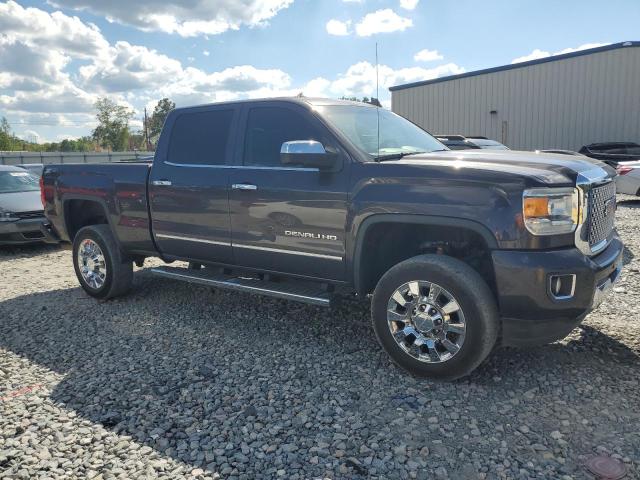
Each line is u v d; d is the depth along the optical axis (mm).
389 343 3799
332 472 2752
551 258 3256
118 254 5762
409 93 25656
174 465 2855
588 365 3834
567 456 2809
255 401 3521
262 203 4391
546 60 21031
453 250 3959
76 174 5953
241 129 4680
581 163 3742
